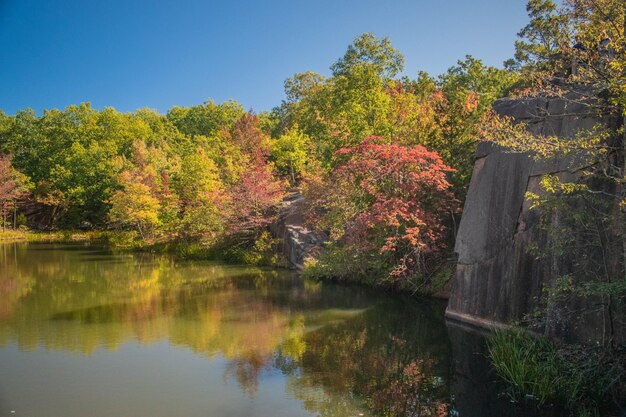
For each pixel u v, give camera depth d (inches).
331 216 742.5
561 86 410.6
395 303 595.5
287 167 1380.4
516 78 795.4
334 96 1181.7
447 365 379.2
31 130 2154.3
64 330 486.3
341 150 655.1
